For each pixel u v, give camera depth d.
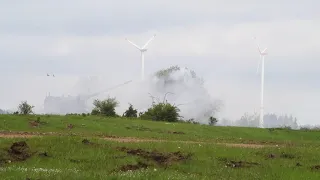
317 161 47.41
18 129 65.62
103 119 82.12
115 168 38.06
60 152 42.53
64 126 70.75
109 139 55.59
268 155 49.03
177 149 47.91
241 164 43.91
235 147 53.44
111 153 43.66
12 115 75.75
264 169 41.81
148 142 52.56
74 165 38.75
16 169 34.59
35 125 69.19
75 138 47.81
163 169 38.97
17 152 41.28
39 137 47.84
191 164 42.22
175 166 40.81
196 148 49.22
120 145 47.72
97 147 45.25
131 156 42.59
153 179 32.94
